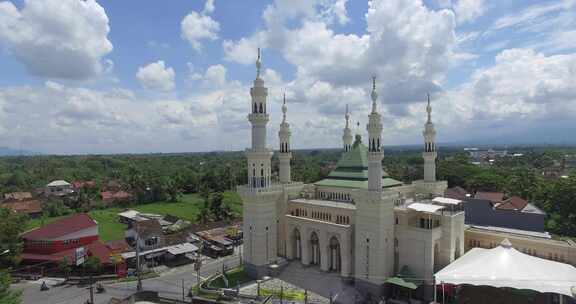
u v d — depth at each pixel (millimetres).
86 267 76062
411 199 78438
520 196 136125
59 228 86438
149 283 74562
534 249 64125
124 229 118500
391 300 62312
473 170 169250
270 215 75812
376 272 62844
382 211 62688
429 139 82625
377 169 63906
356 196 65562
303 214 79438
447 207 68500
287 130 87312
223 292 65125
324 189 83688
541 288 49750
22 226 86688
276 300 61781
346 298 61312
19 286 72438
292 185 84125
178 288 71562
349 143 97062
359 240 65312
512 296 60188
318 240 73812
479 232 70438
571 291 48906
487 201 95750
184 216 140000
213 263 88375
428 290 61406
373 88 64625
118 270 78875
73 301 64688
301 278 71250
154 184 178125
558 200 102375
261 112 75250
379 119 64125
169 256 91312
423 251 62250
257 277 73562
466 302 58656
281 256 81688
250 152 74875
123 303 55656
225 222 121750
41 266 79875
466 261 58094
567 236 99500
